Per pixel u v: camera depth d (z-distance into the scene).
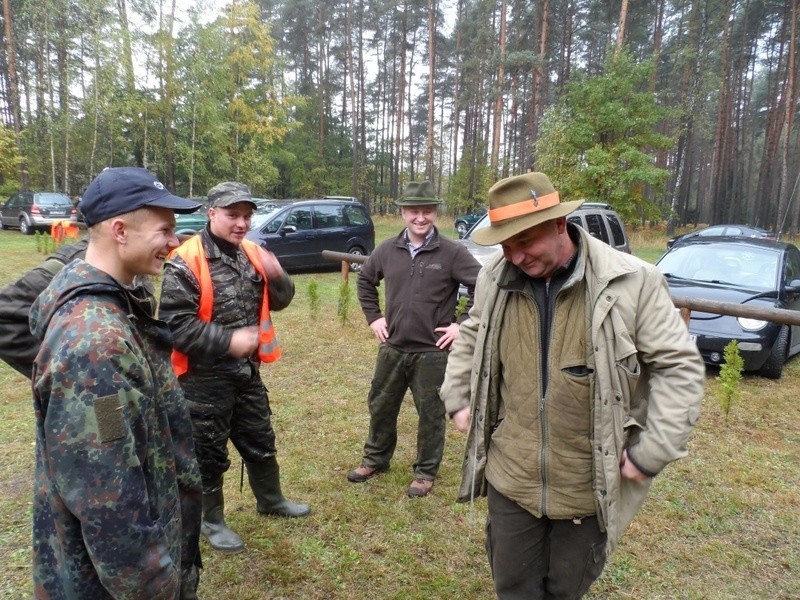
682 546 2.80
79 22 20.92
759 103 43.91
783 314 4.61
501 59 25.73
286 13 34.81
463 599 2.39
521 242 1.56
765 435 4.19
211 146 23.39
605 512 1.60
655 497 3.26
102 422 1.08
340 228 11.78
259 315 2.49
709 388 5.22
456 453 3.76
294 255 11.08
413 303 2.99
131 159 24.03
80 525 1.14
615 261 1.56
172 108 22.50
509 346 1.75
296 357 5.86
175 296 2.14
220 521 2.66
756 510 3.14
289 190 39.47
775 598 2.44
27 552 2.62
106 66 20.80
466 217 24.81
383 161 42.25
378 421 3.26
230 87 23.47
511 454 1.78
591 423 1.62
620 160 17.80
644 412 1.63
